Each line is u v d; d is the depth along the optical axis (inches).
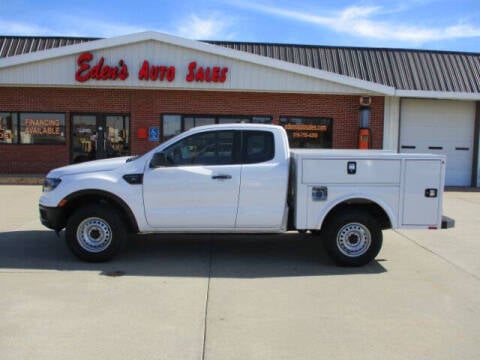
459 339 167.2
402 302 204.1
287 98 674.8
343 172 253.3
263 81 642.8
